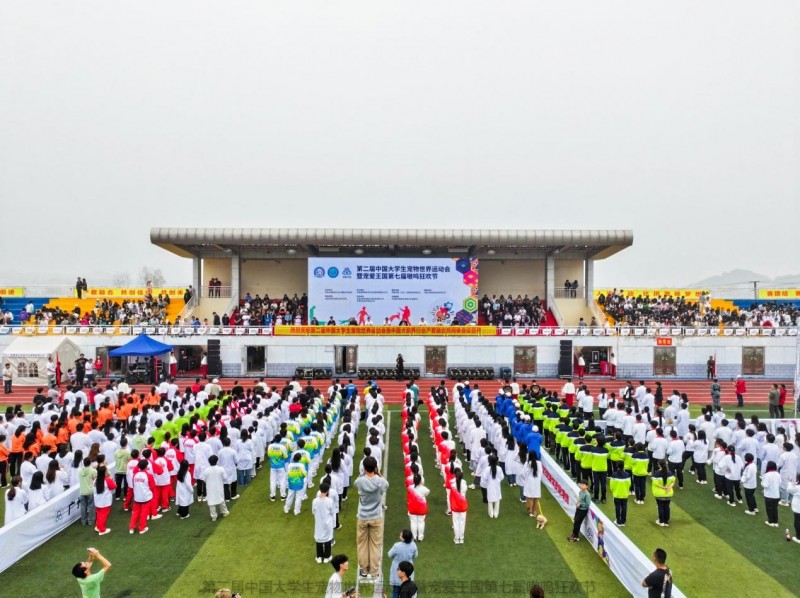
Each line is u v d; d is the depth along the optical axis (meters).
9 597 9.76
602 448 14.87
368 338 37.38
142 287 48.50
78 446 15.44
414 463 12.58
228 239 39.38
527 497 13.78
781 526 12.99
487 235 39.78
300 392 24.30
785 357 36.81
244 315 39.81
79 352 36.31
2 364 36.19
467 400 23.73
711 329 37.00
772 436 14.80
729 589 10.05
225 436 14.80
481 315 43.19
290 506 13.85
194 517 13.54
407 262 40.22
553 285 45.56
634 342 37.16
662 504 12.99
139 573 10.59
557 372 37.34
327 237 39.72
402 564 7.54
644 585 8.19
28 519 11.52
